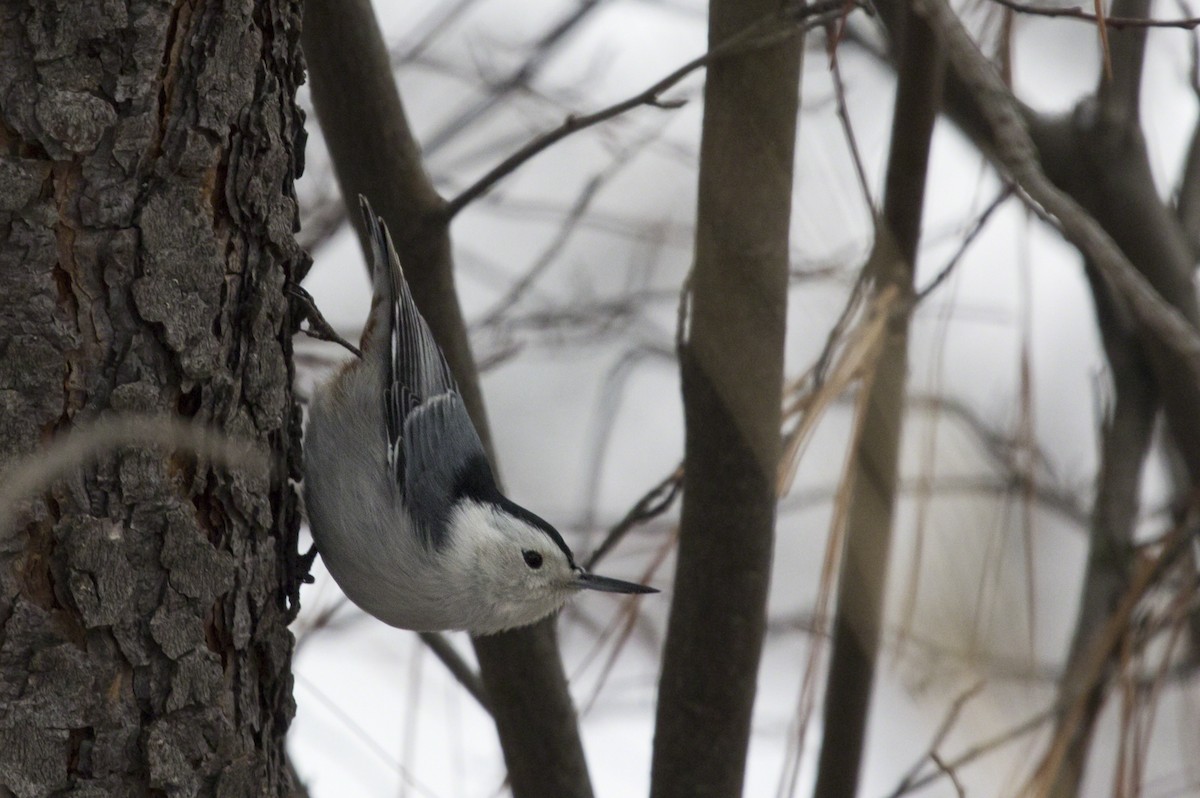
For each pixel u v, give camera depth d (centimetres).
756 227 604
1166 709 830
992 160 707
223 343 572
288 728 640
